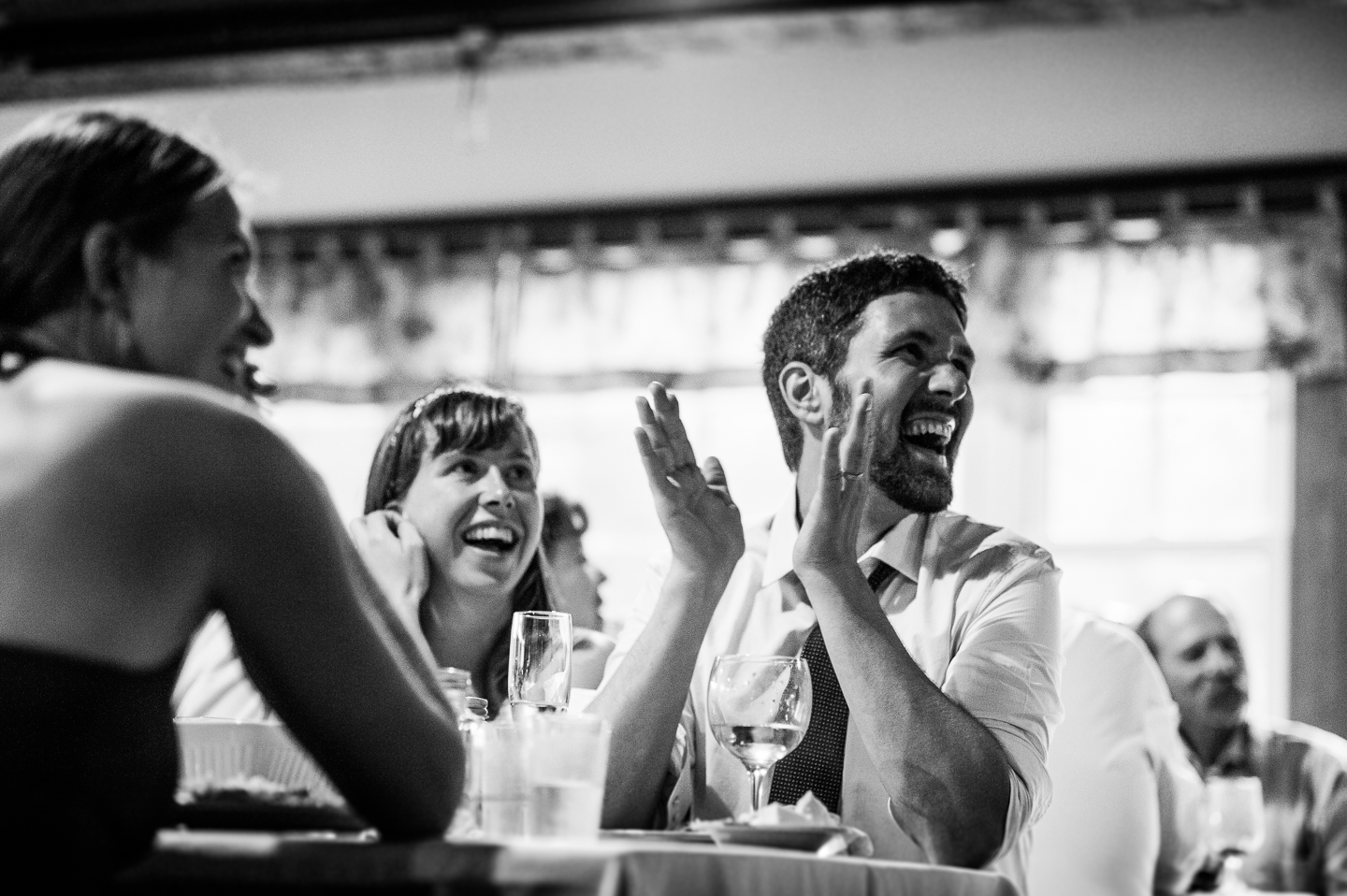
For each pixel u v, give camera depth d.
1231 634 3.72
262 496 1.21
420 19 4.64
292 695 1.23
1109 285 5.21
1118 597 5.08
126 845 1.16
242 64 4.85
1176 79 4.84
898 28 4.49
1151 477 5.10
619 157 5.42
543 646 1.67
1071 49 4.74
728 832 1.37
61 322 1.28
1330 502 4.96
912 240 5.38
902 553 2.02
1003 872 1.99
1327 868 3.64
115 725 1.13
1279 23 4.58
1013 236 5.30
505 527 2.25
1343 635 4.88
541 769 1.32
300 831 1.34
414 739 1.25
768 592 2.07
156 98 5.19
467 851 1.14
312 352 5.77
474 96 5.07
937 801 1.66
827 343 2.07
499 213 5.80
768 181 5.50
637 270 5.59
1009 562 1.95
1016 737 1.79
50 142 1.30
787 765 1.92
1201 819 3.11
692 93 5.06
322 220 5.90
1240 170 5.24
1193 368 5.10
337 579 1.24
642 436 1.86
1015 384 5.20
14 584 1.12
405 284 5.77
